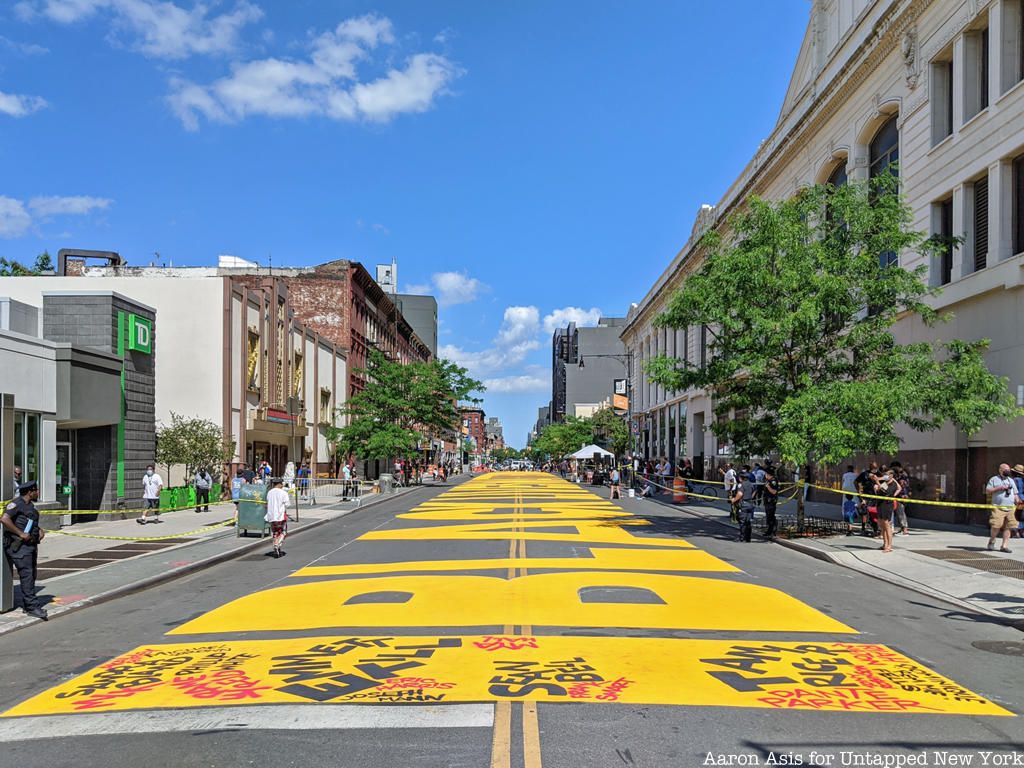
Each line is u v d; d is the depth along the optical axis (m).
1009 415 17.17
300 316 53.78
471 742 5.58
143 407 26.88
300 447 44.81
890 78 25.30
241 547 18.09
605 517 26.34
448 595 11.55
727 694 6.72
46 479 21.42
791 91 36.62
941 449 22.08
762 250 19.28
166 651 8.55
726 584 12.66
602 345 130.62
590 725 5.93
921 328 23.39
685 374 21.09
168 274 52.16
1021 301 18.80
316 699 6.64
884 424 18.03
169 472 32.69
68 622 10.57
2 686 7.46
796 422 18.19
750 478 19.56
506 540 19.08
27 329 24.64
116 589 12.56
